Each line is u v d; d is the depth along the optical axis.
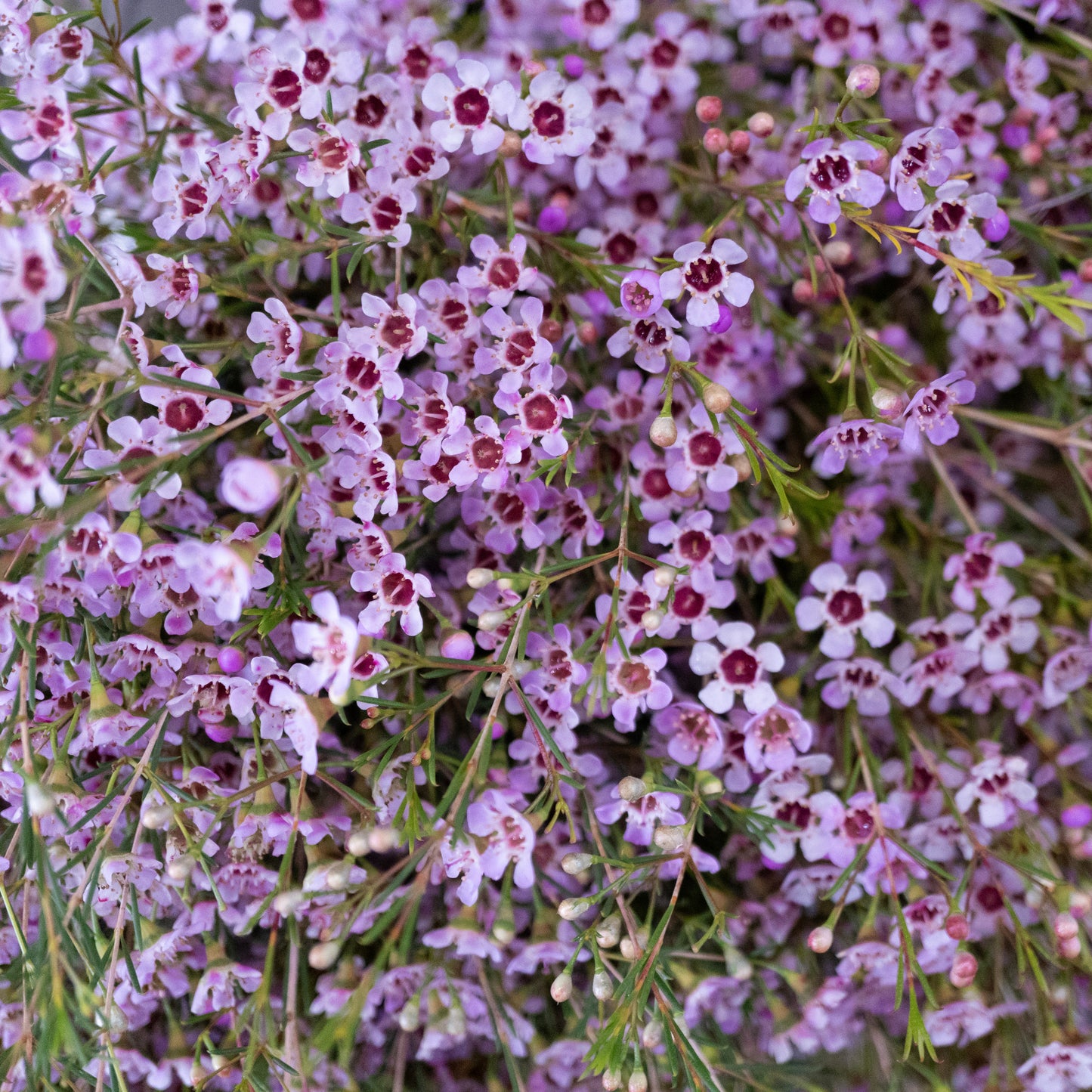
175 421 0.46
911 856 0.48
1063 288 0.47
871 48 0.49
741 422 0.46
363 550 0.47
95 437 0.47
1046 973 0.49
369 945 0.49
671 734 0.48
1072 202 0.50
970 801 0.49
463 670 0.47
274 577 0.46
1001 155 0.50
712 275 0.47
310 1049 0.47
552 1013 0.49
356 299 0.49
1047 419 0.50
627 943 0.46
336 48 0.48
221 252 0.48
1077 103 0.51
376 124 0.48
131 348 0.47
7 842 0.47
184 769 0.47
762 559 0.49
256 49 0.47
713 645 0.48
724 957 0.48
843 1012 0.49
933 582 0.50
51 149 0.47
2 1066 0.47
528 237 0.49
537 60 0.49
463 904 0.47
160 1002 0.49
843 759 0.49
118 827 0.47
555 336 0.47
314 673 0.45
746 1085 0.49
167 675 0.47
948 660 0.49
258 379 0.49
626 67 0.49
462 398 0.48
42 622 0.46
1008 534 0.51
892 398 0.47
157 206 0.48
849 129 0.46
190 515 0.48
